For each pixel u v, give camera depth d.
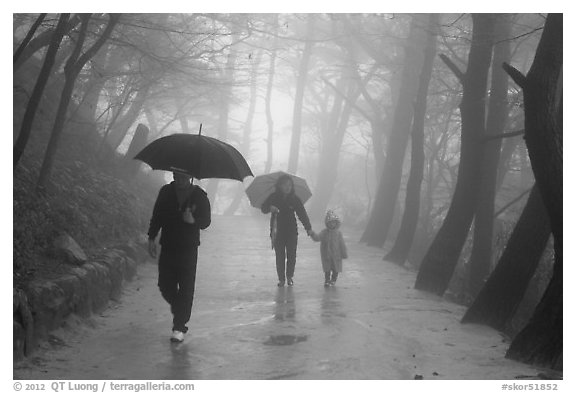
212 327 7.88
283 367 6.17
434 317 9.21
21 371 5.66
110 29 11.42
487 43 12.15
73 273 7.67
